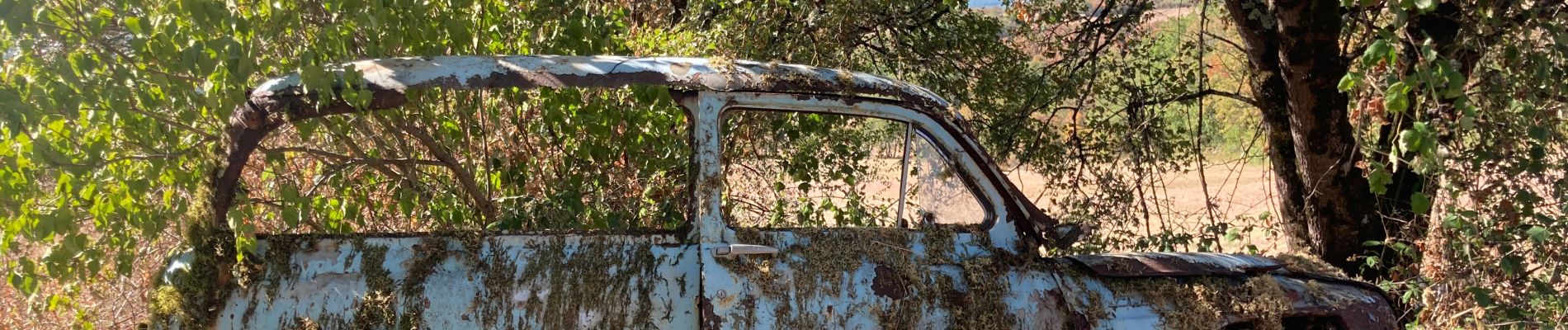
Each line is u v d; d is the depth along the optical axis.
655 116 4.62
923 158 3.14
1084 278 3.13
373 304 2.67
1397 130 4.34
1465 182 4.68
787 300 2.82
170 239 4.13
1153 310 3.11
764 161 5.07
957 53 7.72
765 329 2.77
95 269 3.24
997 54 7.61
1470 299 4.74
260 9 3.25
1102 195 6.48
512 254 2.80
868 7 7.12
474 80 2.89
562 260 2.82
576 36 4.91
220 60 3.06
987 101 7.35
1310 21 5.34
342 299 2.67
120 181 3.17
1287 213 6.16
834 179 5.35
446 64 2.97
